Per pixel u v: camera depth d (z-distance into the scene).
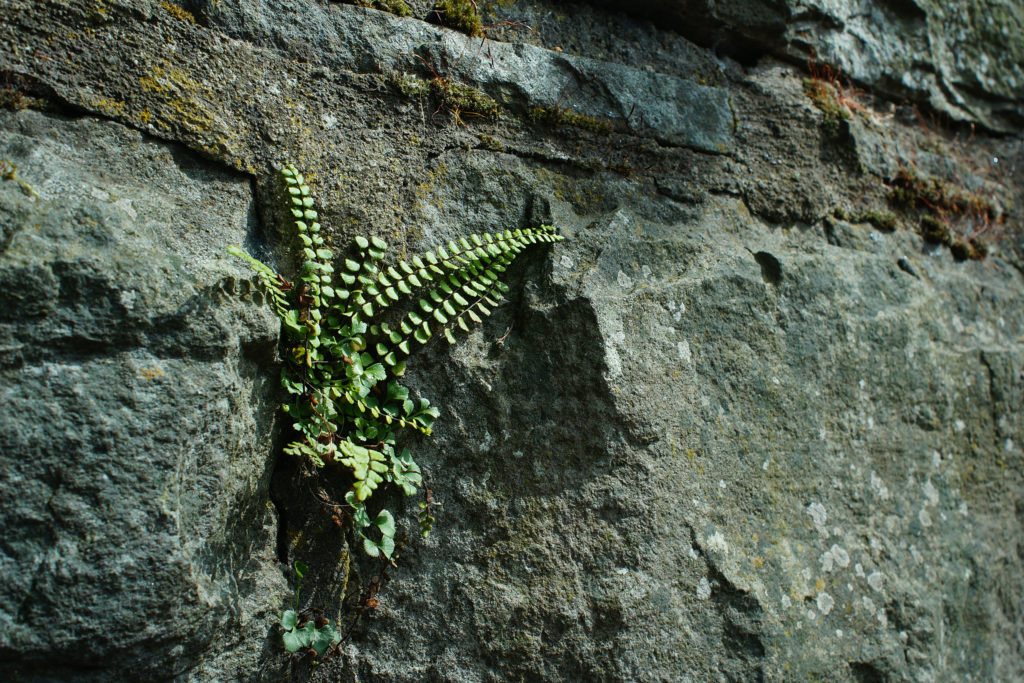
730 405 2.46
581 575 2.22
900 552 2.63
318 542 2.15
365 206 2.25
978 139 3.51
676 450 2.35
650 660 2.21
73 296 1.72
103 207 1.86
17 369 1.67
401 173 2.31
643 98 2.69
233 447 1.93
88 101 1.95
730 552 2.34
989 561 2.86
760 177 2.83
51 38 1.93
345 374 2.18
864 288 2.81
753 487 2.44
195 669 1.88
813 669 2.35
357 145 2.26
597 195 2.57
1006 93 3.56
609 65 2.66
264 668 2.02
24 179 1.82
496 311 2.37
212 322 1.86
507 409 2.28
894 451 2.72
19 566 1.64
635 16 2.85
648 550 2.26
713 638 2.28
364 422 2.20
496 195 2.43
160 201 1.99
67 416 1.70
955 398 2.91
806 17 3.04
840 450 2.61
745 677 2.27
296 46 2.21
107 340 1.74
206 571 1.87
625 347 2.32
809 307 2.66
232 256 2.03
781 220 2.84
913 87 3.28
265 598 2.02
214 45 2.10
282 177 2.15
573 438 2.27
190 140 2.04
